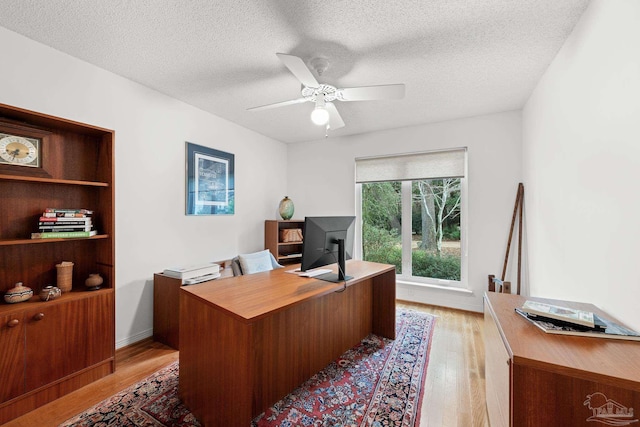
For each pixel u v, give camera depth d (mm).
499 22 1665
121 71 2314
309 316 1946
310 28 1735
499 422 1158
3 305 1622
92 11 1607
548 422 888
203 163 3166
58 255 1961
